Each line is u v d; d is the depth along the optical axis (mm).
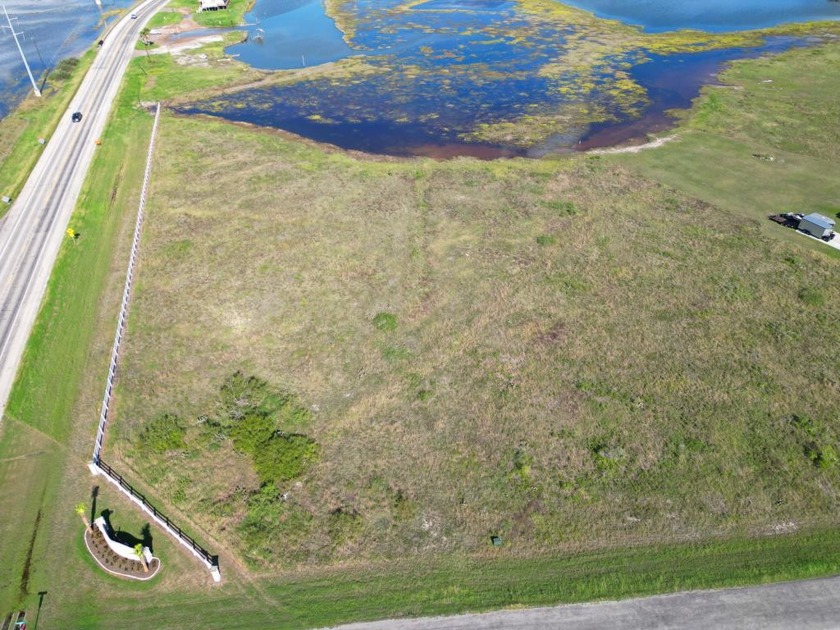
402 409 31641
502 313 38219
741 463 28547
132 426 30234
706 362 34312
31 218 47125
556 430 30453
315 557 24922
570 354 35125
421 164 57281
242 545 25250
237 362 34469
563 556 24906
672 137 62094
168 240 44750
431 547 25297
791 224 46781
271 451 28984
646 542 25375
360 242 44906
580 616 22734
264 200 50188
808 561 24453
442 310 38562
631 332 36625
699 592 23484
